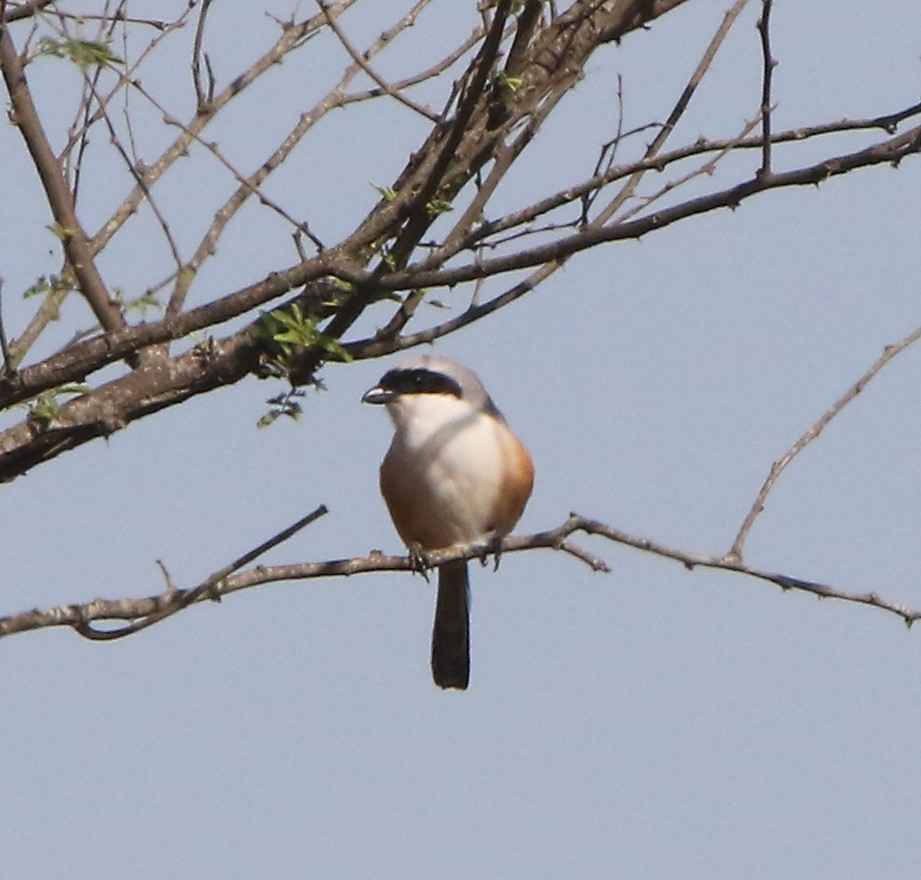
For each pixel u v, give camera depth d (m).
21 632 7.87
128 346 9.29
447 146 9.28
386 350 10.43
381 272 9.18
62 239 10.26
